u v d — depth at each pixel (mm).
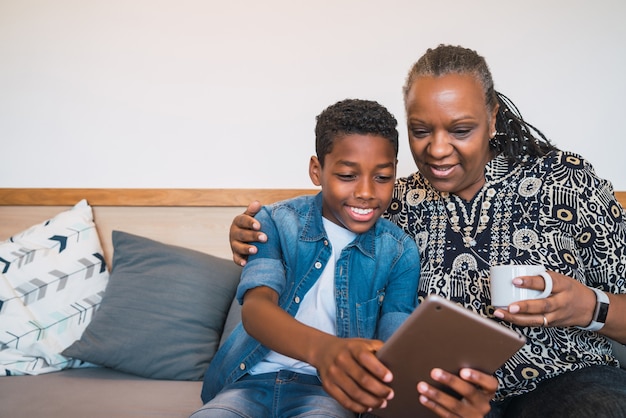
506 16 1944
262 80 2023
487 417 1145
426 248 1248
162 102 2045
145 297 1741
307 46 2014
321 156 1156
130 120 2051
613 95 1907
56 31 2072
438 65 1105
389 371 810
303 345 922
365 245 1220
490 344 802
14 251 1811
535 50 1934
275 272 1123
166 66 2047
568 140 1923
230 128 2029
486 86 1133
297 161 2014
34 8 2078
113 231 1898
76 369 1741
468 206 1221
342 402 854
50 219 1940
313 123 2008
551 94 1928
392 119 1153
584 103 1917
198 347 1687
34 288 1773
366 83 1997
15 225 2029
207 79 2037
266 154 2020
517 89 1940
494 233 1190
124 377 1663
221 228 1982
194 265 1806
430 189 1267
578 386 1032
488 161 1243
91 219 1979
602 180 1189
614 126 1906
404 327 792
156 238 1991
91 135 2061
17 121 2078
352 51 2004
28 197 2018
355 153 1091
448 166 1124
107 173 2055
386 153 1108
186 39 2045
